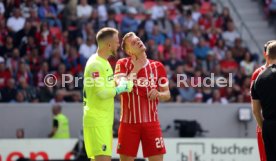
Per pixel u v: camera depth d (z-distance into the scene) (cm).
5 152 3566
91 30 4753
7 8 4725
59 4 4922
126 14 5028
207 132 4231
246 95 4553
